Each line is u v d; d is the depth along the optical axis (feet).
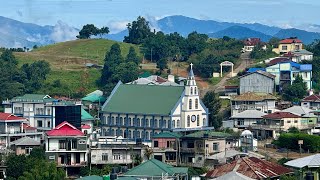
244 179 571.28
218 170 635.25
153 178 639.76
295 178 609.42
